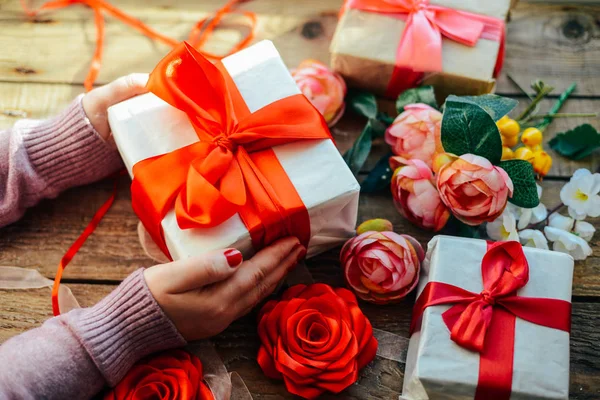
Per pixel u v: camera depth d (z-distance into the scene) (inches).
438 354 26.3
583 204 29.7
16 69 34.2
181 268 26.2
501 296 26.7
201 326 27.5
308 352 27.1
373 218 31.9
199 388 27.6
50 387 26.2
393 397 28.7
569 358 27.9
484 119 28.1
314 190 27.0
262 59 28.9
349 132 33.4
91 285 30.6
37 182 30.4
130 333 27.0
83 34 35.0
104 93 29.9
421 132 29.8
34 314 30.1
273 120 27.6
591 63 34.4
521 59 34.5
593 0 35.3
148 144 27.8
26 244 31.3
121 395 27.2
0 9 35.4
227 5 35.2
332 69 32.9
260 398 28.7
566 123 33.4
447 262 27.5
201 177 26.1
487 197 27.3
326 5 35.7
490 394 25.9
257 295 27.9
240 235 26.7
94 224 31.4
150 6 35.6
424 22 31.2
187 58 27.5
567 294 27.0
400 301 30.1
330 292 28.4
